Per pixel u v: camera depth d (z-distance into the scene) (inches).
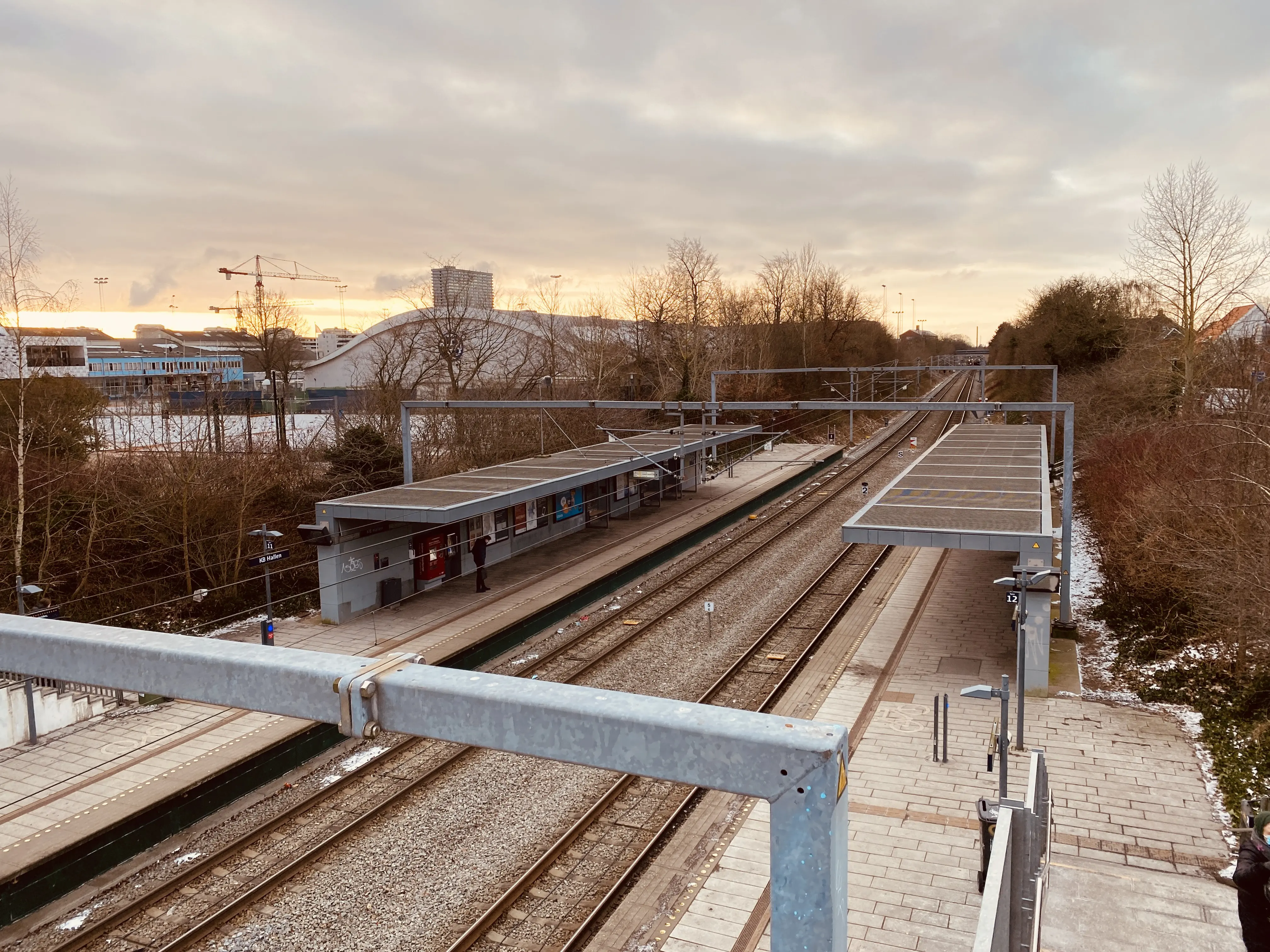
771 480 1770.4
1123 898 410.6
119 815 469.1
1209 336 1227.9
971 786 530.6
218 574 915.4
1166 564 786.8
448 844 470.9
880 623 873.5
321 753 593.3
